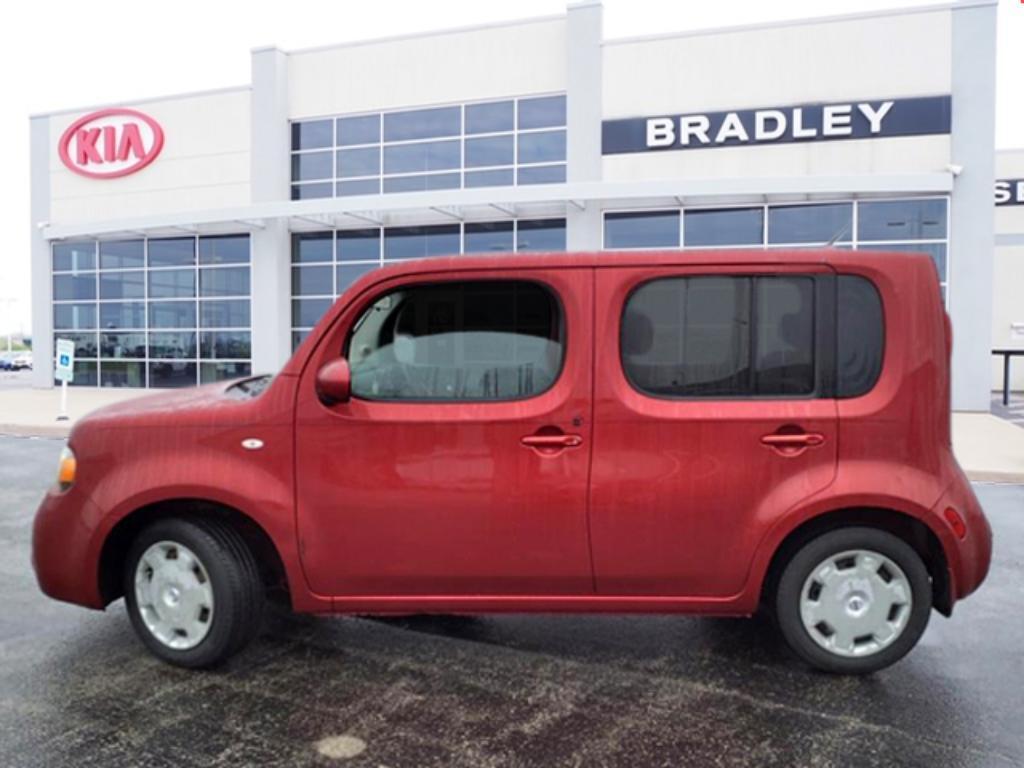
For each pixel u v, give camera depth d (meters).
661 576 3.49
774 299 3.48
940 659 3.86
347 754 2.95
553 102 17.98
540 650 3.96
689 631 4.21
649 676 3.64
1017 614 4.52
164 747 3.01
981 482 8.83
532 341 3.52
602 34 17.31
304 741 3.05
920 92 15.61
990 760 2.91
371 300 3.57
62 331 22.66
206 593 3.64
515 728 3.15
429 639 4.11
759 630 4.23
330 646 4.01
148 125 20.98
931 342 3.44
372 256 19.50
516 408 3.47
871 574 3.53
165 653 3.71
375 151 19.45
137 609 3.76
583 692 3.48
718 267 3.47
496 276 3.53
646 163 17.11
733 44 16.53
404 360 3.58
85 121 21.56
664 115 16.94
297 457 3.54
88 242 22.09
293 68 19.98
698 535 3.45
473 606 3.57
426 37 18.84
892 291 3.44
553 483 3.46
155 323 21.45
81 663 3.80
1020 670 3.74
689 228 16.88
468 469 3.48
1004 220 26.14
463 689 3.51
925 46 15.55
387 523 3.52
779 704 3.36
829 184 15.30
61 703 3.38
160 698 3.42
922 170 15.67
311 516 3.54
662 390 3.48
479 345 3.54
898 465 3.42
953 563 3.45
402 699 3.41
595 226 17.30
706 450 3.43
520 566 3.51
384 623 4.34
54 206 22.25
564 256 3.52
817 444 3.42
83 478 3.69
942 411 3.46
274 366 19.94
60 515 3.71
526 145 18.22
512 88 18.20
